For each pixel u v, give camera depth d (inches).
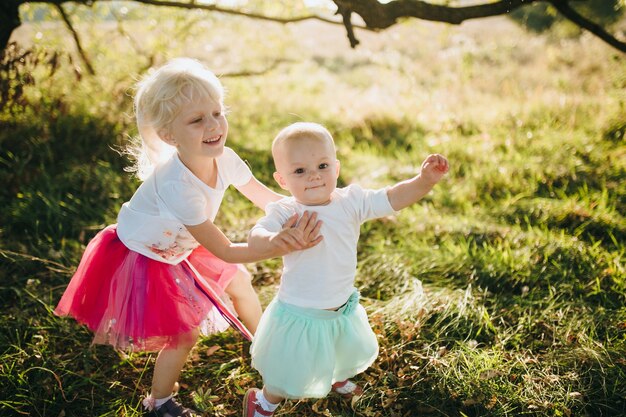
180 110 81.8
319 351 83.7
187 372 108.7
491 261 138.6
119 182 174.7
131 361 111.0
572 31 424.2
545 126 229.8
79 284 96.8
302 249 78.8
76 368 109.1
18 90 176.7
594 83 286.7
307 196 82.7
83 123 197.3
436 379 102.7
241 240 151.0
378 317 117.1
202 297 93.6
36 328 116.4
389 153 227.6
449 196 183.8
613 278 128.4
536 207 165.9
